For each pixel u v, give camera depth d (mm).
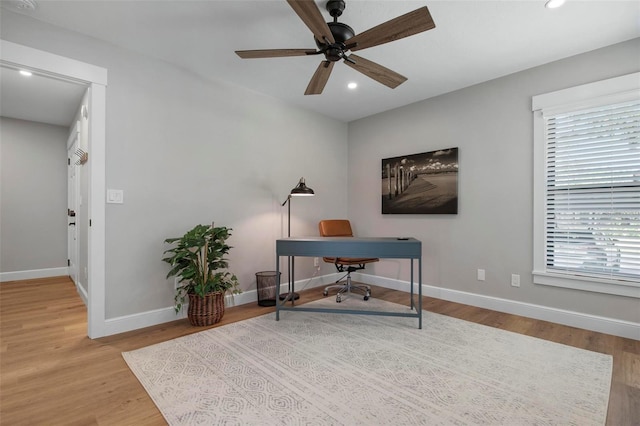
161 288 2840
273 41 2531
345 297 3709
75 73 2369
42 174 4750
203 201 3139
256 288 3592
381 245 2766
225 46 2613
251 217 3555
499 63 2871
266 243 3707
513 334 2557
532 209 2955
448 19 2205
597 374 1918
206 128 3158
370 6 2076
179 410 1573
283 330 2650
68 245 4867
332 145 4516
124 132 2623
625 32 2352
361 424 1468
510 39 2463
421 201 3785
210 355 2176
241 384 1808
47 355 2182
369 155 4441
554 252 2842
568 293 2760
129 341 2418
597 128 2613
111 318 2559
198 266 2744
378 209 4328
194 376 1896
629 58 2457
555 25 2270
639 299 2428
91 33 2410
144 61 2736
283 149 3885
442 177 3586
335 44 1926
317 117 4297
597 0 1992
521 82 3018
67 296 3689
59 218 4887
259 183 3633
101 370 1976
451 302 3496
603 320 2572
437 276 3674
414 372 1946
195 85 3070
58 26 2303
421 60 2812
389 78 2396
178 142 2955
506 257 3125
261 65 2953
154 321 2785
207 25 2312
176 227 2941
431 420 1496
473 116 3357
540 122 2891
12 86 3258
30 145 4652
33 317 2963
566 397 1682
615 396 1690
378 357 2150
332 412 1555
